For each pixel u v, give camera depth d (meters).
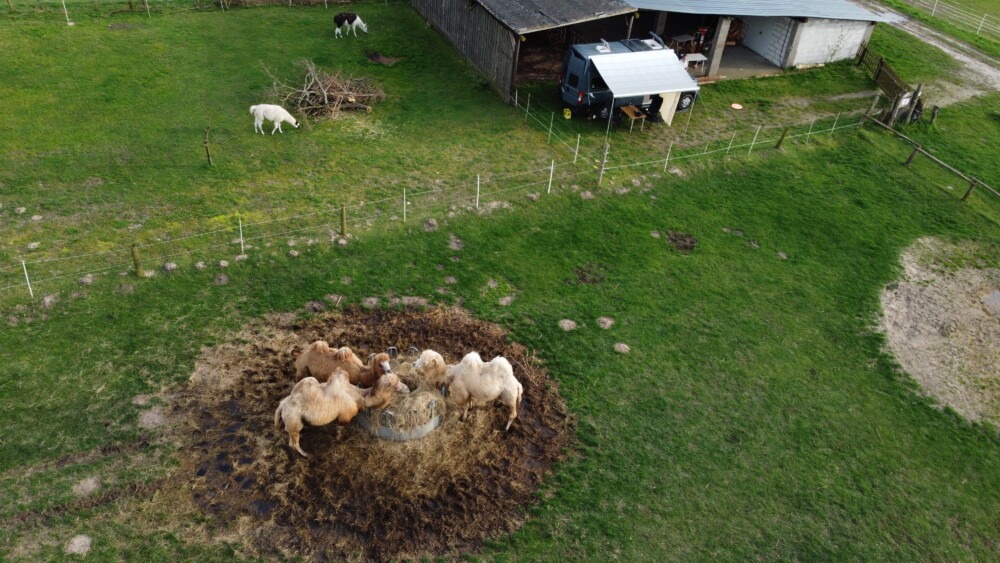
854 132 26.12
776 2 29.02
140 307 15.41
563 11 25.36
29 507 11.28
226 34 28.91
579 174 21.81
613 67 23.50
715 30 27.86
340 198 19.61
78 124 21.78
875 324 17.52
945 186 23.75
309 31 29.98
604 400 14.47
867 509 12.98
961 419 15.16
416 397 13.06
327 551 11.17
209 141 21.61
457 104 25.27
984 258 20.61
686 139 24.42
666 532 12.11
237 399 13.51
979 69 32.50
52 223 17.52
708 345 16.22
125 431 12.69
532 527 11.91
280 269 16.95
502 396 12.91
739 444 13.90
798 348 16.50
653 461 13.32
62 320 14.87
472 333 15.71
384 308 16.20
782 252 19.77
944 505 13.27
